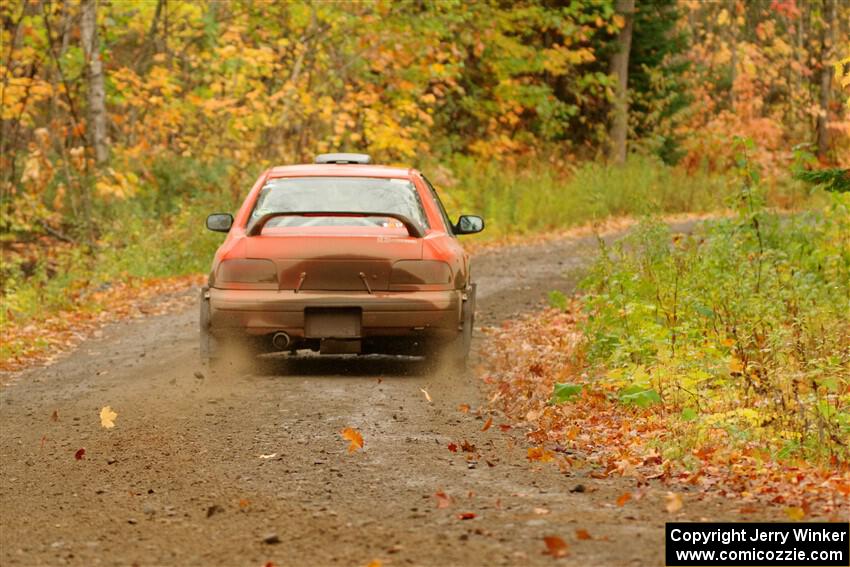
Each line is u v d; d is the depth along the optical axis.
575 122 61.66
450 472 10.24
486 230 42.31
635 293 16.69
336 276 14.98
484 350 18.23
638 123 60.78
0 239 33.19
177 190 37.88
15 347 19.58
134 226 32.91
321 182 16.30
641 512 8.62
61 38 36.50
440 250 15.25
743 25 85.12
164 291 27.91
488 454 11.05
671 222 45.06
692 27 88.75
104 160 37.84
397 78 45.28
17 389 16.02
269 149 41.41
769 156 59.78
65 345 20.58
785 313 16.30
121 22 42.62
